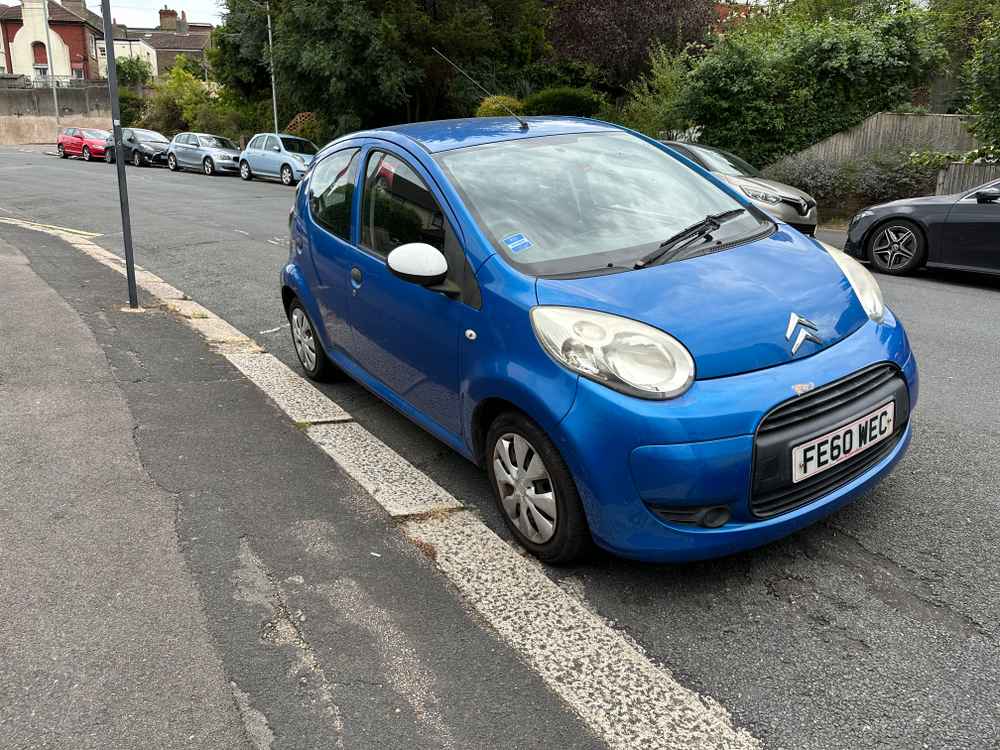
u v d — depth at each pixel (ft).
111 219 46.55
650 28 86.17
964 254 27.48
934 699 7.70
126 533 10.98
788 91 57.88
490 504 11.90
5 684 8.07
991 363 18.12
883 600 9.25
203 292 26.63
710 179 13.41
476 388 10.46
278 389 16.92
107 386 16.76
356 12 82.58
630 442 8.63
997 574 9.69
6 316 21.70
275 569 10.16
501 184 11.78
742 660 8.36
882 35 56.85
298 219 16.75
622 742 7.32
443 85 92.38
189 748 7.27
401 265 10.91
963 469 12.46
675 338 9.03
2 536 10.87
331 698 7.89
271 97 128.16
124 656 8.49
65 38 222.48
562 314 9.44
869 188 49.08
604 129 13.93
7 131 185.47
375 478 12.74
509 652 8.57
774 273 10.47
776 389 8.84
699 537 8.74
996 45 43.19
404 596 9.57
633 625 8.98
